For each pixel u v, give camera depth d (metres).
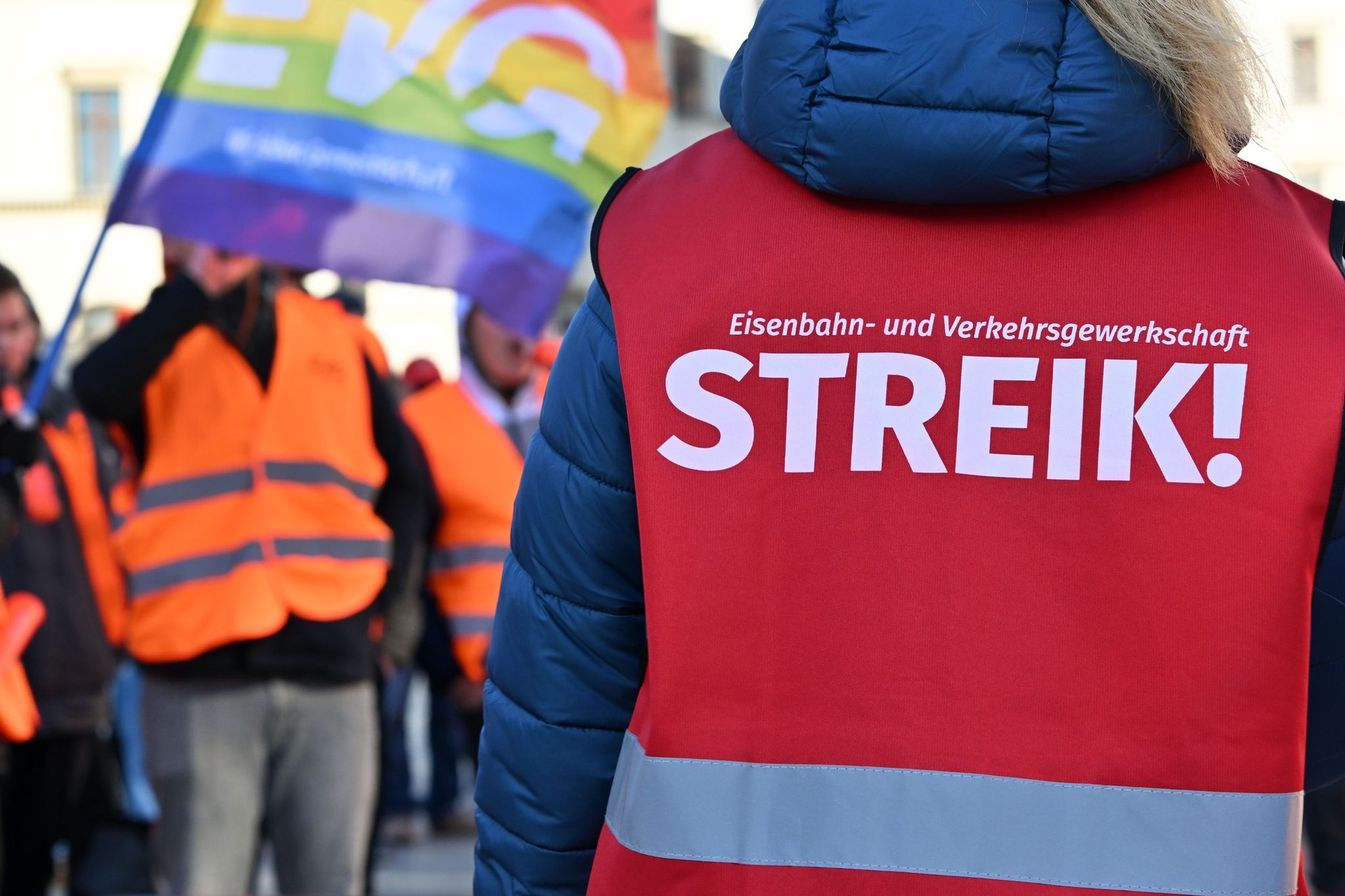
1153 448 1.26
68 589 4.76
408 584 4.37
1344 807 4.64
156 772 3.46
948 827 1.26
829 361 1.29
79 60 31.91
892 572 1.28
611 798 1.38
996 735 1.26
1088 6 1.21
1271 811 1.23
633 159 3.93
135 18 31.98
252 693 3.46
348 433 3.68
